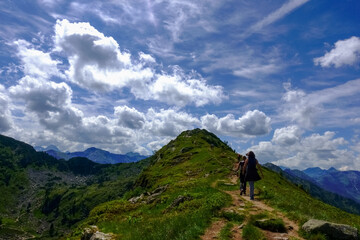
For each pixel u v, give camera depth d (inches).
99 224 786.8
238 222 470.6
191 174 2082.9
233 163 2174.0
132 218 741.3
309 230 398.3
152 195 1127.0
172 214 668.7
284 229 426.0
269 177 1856.5
